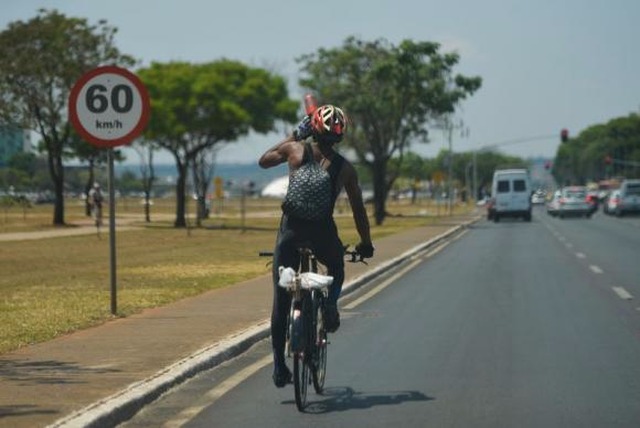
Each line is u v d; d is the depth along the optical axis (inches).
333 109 504.4
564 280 1266.0
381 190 3688.5
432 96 3614.7
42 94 3137.3
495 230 3009.4
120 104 853.8
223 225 3410.4
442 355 692.7
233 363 673.0
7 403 508.4
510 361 663.1
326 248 509.7
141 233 2829.7
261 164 517.0
